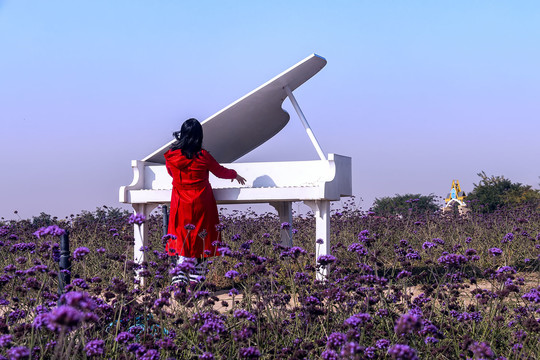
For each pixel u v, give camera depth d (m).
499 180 25.98
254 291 3.54
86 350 2.55
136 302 3.49
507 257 7.12
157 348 2.77
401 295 3.91
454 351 3.19
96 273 5.93
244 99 5.84
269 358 3.12
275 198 5.76
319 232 5.87
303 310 3.40
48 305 3.33
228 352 3.03
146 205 6.29
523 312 3.49
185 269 3.51
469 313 3.65
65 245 3.81
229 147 7.09
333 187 5.82
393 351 1.95
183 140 5.59
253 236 8.43
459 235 8.87
